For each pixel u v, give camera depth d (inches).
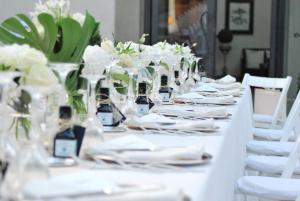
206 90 175.3
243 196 129.3
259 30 478.3
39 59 63.1
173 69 161.3
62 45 81.4
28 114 66.1
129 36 340.5
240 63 477.7
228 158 91.4
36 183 44.0
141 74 124.8
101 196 43.8
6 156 53.1
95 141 67.6
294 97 344.8
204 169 59.6
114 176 55.5
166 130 86.7
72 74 80.6
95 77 70.1
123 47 123.6
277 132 188.2
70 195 43.8
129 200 41.7
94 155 62.1
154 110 111.5
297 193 105.3
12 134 66.2
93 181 47.1
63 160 60.2
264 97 278.1
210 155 64.9
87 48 83.6
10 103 65.7
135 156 60.3
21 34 80.7
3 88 54.4
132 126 88.4
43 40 80.4
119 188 46.7
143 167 59.1
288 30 345.7
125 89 107.8
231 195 100.1
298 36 345.1
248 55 473.4
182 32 347.3
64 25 80.7
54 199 42.3
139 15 341.4
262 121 226.5
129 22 340.5
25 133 66.1
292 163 113.8
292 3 344.5
